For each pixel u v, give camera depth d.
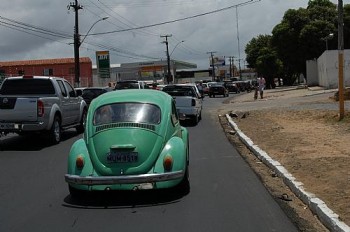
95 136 8.05
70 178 7.82
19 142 16.50
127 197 8.33
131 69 99.50
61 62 73.44
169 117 8.54
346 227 5.97
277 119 20.47
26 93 15.82
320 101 28.91
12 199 8.44
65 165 11.81
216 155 12.86
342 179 8.53
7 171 11.18
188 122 23.08
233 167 11.06
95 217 7.19
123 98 8.73
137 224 6.77
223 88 56.78
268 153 11.95
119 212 7.43
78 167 7.84
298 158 10.90
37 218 7.21
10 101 14.69
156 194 8.52
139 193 8.58
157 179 7.65
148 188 7.69
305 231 6.35
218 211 7.37
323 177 8.84
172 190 8.58
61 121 16.33
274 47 64.19
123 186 7.68
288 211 7.30
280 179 9.52
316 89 44.75
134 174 7.68
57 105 15.88
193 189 8.88
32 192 8.95
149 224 6.76
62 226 6.77
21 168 11.55
